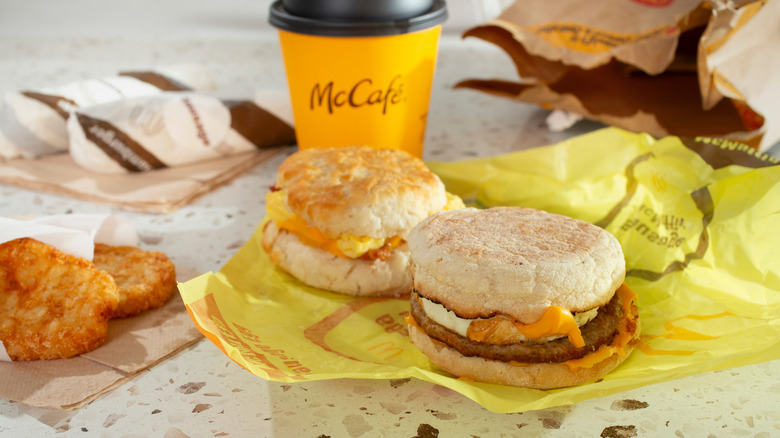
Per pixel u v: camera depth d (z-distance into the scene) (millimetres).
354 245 488
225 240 557
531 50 651
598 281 430
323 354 448
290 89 599
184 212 589
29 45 949
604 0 646
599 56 621
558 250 438
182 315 484
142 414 425
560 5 664
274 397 435
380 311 488
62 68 838
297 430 418
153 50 928
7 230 475
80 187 605
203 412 427
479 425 421
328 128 592
